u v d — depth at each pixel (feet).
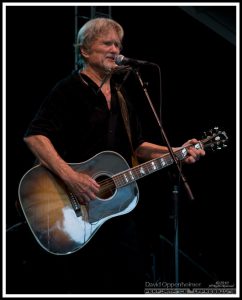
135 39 19.44
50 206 11.16
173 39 19.66
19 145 17.71
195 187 20.24
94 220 11.33
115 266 11.36
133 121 12.41
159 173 18.94
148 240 18.90
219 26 19.08
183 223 20.06
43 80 18.19
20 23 17.88
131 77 19.01
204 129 19.76
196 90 19.77
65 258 11.43
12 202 17.21
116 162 11.68
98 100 11.66
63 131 11.58
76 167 11.41
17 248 14.92
